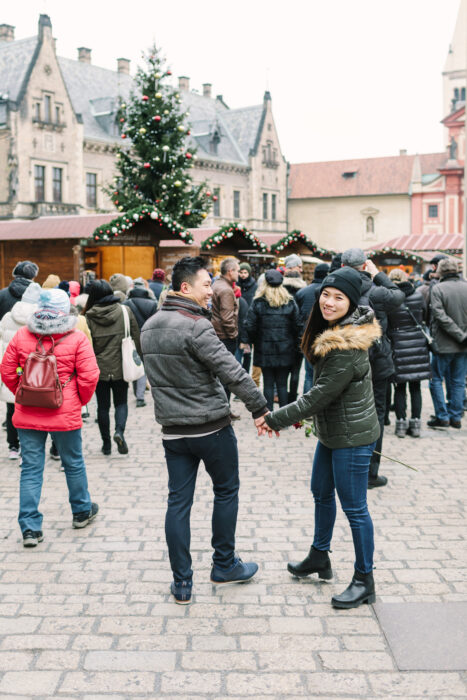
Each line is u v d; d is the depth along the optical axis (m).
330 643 3.31
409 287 7.11
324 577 4.00
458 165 63.12
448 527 4.81
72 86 48.88
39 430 4.56
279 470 6.28
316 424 3.79
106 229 15.48
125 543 4.57
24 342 4.56
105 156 46.31
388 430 7.79
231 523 3.88
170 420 3.66
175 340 3.60
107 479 6.03
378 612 3.60
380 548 4.44
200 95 64.81
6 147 40.41
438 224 64.56
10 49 42.97
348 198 67.06
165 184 23.58
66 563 4.26
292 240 22.75
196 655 3.21
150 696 2.90
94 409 9.34
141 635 3.40
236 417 8.42
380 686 2.97
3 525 4.93
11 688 2.96
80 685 2.98
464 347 7.71
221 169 58.25
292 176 69.81
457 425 7.89
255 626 3.48
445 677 3.03
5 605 3.72
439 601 3.73
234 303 7.81
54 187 42.75
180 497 3.75
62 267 17.22
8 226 18.36
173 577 3.85
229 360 3.62
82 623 3.52
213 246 19.67
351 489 3.66
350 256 5.74
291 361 7.85
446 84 88.25
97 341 6.49
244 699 2.88
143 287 8.74
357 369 3.56
